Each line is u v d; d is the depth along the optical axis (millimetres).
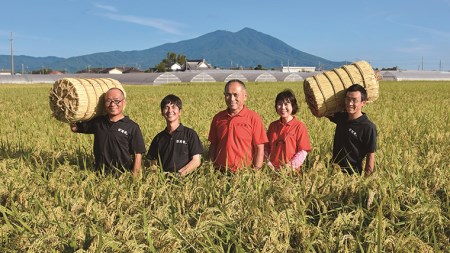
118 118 6965
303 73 117625
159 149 6992
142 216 4680
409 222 4625
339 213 4676
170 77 94375
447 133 9633
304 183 5512
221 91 40844
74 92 6660
